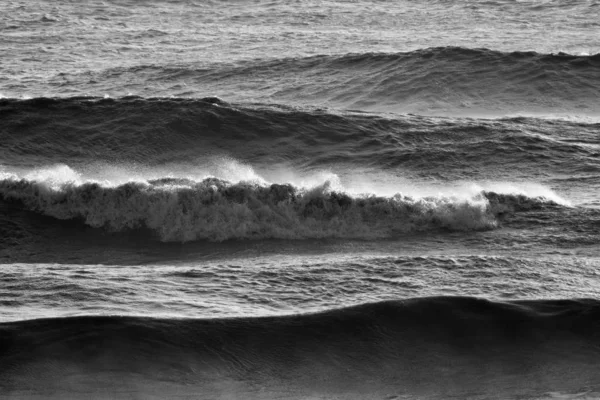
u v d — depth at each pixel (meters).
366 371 11.90
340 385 11.59
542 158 24.88
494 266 15.10
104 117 27.30
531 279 14.52
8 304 12.77
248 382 11.46
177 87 37.97
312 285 14.12
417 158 25.19
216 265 15.73
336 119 27.59
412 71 39.16
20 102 27.59
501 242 18.28
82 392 10.89
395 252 17.97
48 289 13.45
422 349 12.36
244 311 12.88
